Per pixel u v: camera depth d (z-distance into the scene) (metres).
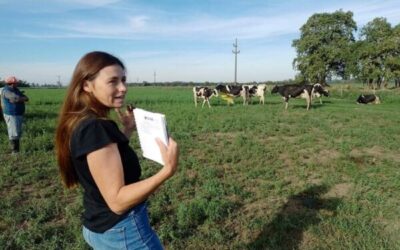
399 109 25.83
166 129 2.17
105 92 2.23
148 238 2.36
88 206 2.28
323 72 64.50
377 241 5.02
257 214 5.95
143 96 39.97
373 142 11.98
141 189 2.07
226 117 18.67
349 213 5.98
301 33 68.62
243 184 7.42
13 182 7.42
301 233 5.29
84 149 2.07
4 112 9.55
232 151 10.47
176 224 5.41
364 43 57.31
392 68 55.09
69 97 2.25
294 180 7.81
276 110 23.11
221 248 4.89
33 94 46.97
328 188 7.18
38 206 6.08
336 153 10.52
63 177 2.36
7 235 5.09
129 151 2.28
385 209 6.14
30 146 10.32
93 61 2.22
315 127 15.68
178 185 7.07
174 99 34.59
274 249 4.83
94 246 2.36
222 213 5.76
